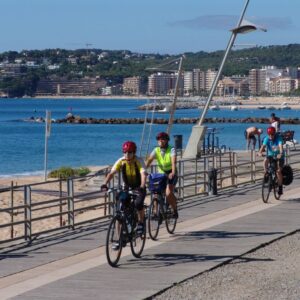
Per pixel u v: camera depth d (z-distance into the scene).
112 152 62.81
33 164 51.34
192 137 35.06
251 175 26.89
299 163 34.03
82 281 11.43
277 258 13.30
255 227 16.84
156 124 120.50
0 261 13.20
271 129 21.66
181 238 15.40
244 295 10.47
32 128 112.69
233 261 13.04
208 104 36.00
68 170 38.22
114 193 17.64
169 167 15.50
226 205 20.78
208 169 24.06
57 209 24.58
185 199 21.83
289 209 20.00
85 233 16.27
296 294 10.52
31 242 15.16
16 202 27.75
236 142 70.69
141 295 10.46
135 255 13.16
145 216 14.08
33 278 11.72
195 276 11.75
